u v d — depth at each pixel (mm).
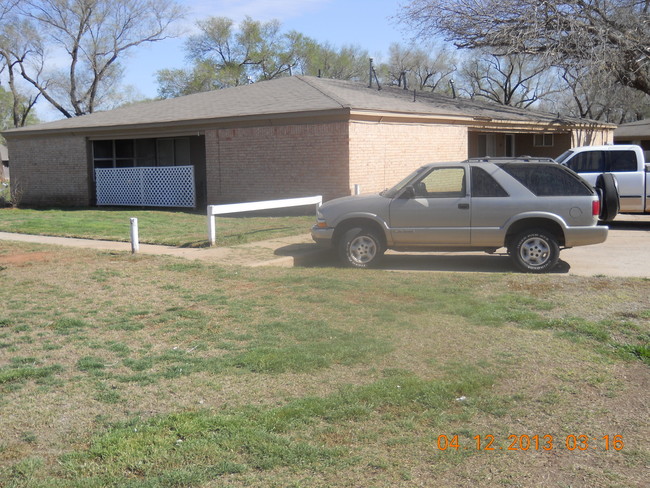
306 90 20859
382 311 7617
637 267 10742
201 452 4320
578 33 23484
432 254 12594
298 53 59469
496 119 23703
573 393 5270
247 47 58469
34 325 7445
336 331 6895
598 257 11805
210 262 10914
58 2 45531
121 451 4348
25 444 4539
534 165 10391
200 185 24016
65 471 4141
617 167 16016
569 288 8570
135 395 5348
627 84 26562
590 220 10133
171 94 58312
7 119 62781
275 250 12156
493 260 11781
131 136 22625
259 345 6508
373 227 10906
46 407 5137
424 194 10711
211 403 5145
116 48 48188
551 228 10367
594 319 7164
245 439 4484
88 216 18844
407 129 19984
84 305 8289
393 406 5012
